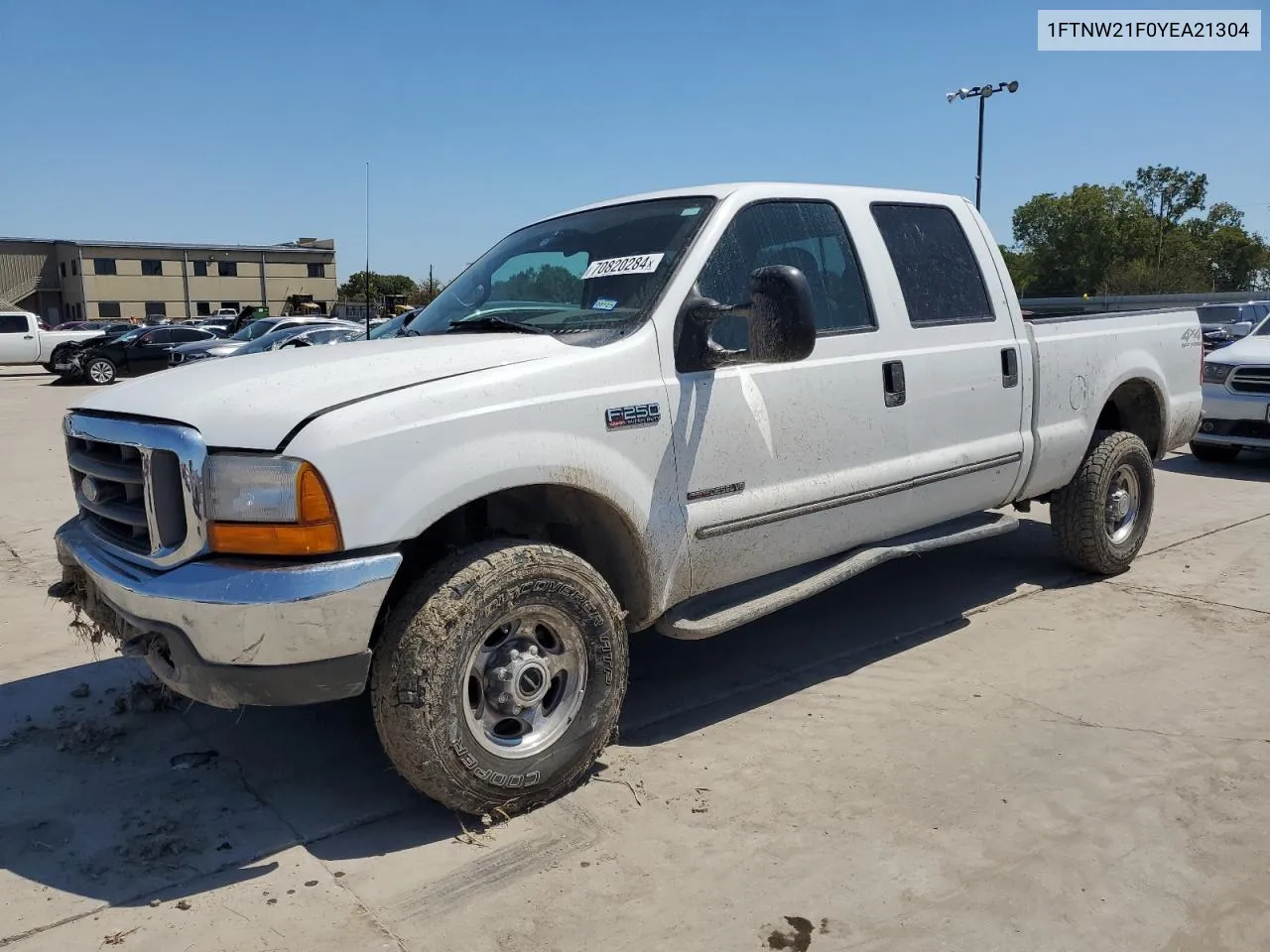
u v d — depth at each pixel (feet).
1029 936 8.43
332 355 10.73
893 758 11.68
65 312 247.09
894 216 14.79
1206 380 31.58
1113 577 18.80
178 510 9.48
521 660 10.25
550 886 9.27
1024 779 11.08
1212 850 9.64
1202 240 226.38
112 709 13.39
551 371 10.46
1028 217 218.59
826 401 12.94
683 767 11.60
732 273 12.32
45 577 19.74
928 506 14.61
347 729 12.75
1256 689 13.46
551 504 11.34
